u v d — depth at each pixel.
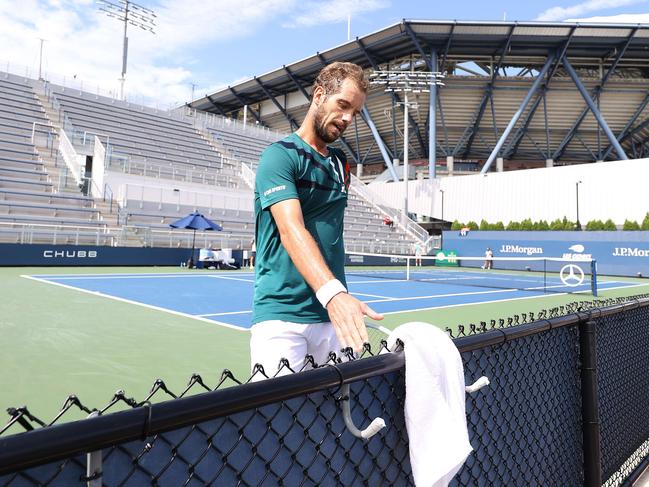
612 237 26.20
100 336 6.24
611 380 2.74
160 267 20.84
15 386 4.06
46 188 22.61
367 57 46.84
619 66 48.66
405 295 12.52
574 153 58.97
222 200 27.52
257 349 1.76
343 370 1.13
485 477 1.69
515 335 1.81
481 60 47.19
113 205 23.41
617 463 2.75
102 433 0.73
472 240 31.81
